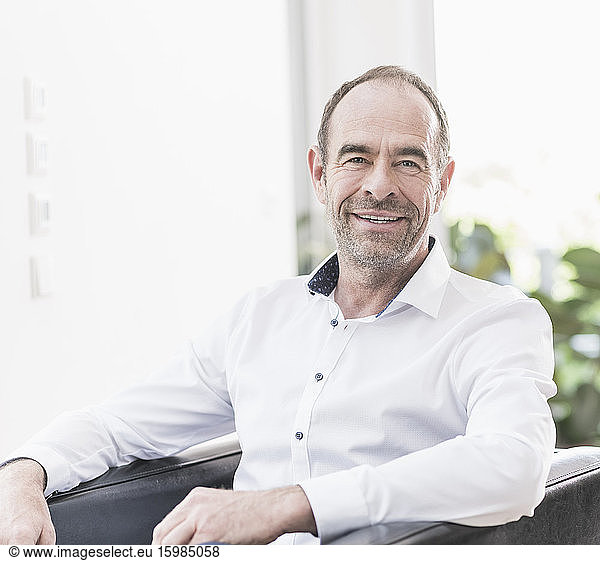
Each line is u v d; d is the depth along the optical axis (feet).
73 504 5.30
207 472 5.86
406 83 5.32
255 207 10.30
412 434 5.08
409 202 5.21
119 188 8.62
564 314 10.93
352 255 5.31
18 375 7.59
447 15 10.46
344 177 5.28
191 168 9.46
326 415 5.22
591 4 10.95
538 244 11.61
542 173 11.42
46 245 7.86
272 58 10.55
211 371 5.97
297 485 4.22
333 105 5.44
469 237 11.60
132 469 5.72
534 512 4.50
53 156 7.92
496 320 5.05
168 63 9.20
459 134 11.00
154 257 9.02
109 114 8.50
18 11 7.55
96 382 8.40
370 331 5.34
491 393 4.62
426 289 5.25
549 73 11.15
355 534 4.04
